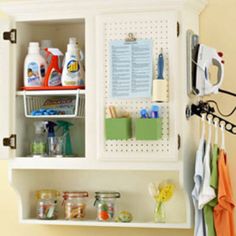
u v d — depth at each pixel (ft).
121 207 8.96
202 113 8.30
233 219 8.46
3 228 9.46
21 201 8.86
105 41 8.23
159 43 8.07
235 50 8.61
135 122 8.06
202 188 7.98
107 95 8.21
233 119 8.57
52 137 8.66
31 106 8.77
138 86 8.08
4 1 9.45
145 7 8.16
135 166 8.13
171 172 8.80
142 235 8.96
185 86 8.12
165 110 8.04
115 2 8.18
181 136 8.05
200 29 8.73
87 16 8.37
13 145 8.58
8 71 8.61
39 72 8.63
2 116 8.61
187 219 8.25
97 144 8.23
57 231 9.29
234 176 8.55
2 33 8.64
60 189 9.22
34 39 9.12
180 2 8.04
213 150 8.09
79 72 8.52
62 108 8.71
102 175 9.06
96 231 9.14
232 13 8.65
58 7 8.42
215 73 8.64
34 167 8.51
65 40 9.12
